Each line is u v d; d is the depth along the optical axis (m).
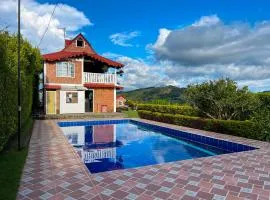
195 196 5.37
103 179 6.33
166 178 6.47
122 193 5.47
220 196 5.39
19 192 5.43
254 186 5.99
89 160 10.55
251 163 7.99
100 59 27.28
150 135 17.09
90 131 18.55
